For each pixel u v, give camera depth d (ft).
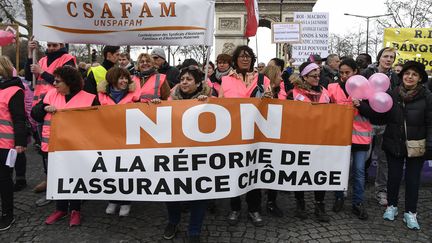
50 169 13.74
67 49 19.80
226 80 15.75
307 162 14.83
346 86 15.88
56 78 15.03
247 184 14.08
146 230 14.98
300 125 14.67
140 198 13.66
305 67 16.26
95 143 13.75
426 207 18.29
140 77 16.99
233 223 15.57
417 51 26.45
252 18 18.69
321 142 14.82
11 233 14.64
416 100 15.33
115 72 15.83
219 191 13.66
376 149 19.52
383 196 18.43
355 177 16.66
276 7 151.12
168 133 13.57
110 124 13.73
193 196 13.58
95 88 17.61
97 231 14.85
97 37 15.20
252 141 14.07
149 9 14.99
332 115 14.82
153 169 13.61
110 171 13.73
